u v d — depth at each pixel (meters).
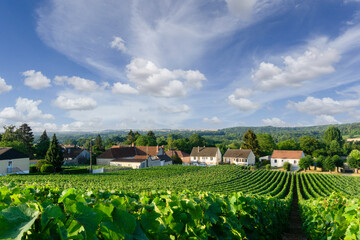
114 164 59.47
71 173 42.69
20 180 27.14
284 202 15.34
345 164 72.00
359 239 3.65
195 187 28.42
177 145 96.12
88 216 1.72
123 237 1.88
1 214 1.42
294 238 12.52
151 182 30.39
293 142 93.38
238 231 4.32
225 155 82.00
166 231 2.71
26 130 70.81
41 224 1.51
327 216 6.09
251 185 34.94
